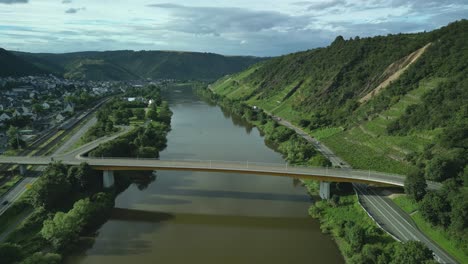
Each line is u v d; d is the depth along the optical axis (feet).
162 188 462.19
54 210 365.81
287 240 334.44
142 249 318.86
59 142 644.27
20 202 372.99
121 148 523.70
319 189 433.07
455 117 469.57
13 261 265.75
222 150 631.15
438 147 431.43
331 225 351.25
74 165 445.37
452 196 300.61
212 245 326.44
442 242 283.79
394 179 383.86
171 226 363.76
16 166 492.13
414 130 511.40
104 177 444.14
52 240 306.55
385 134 550.36
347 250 300.20
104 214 380.78
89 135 651.66
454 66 578.25
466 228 277.23
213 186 468.34
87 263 295.89
